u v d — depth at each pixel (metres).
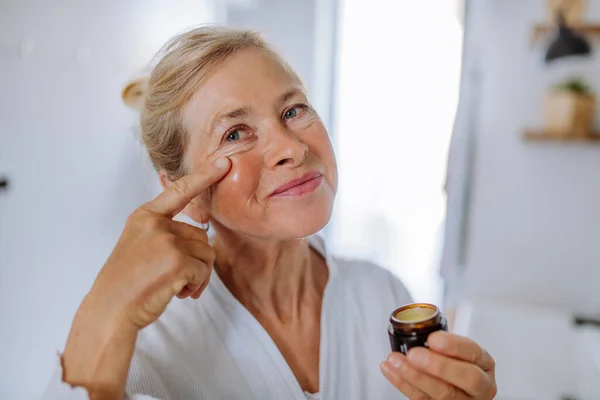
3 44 1.19
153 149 0.82
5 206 1.20
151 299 0.57
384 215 2.79
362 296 0.89
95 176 1.51
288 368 0.76
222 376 0.74
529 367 1.73
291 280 0.84
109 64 1.54
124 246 0.60
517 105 2.23
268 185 0.72
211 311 0.78
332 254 0.96
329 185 0.76
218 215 0.76
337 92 2.69
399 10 2.54
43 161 1.32
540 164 2.25
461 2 2.40
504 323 1.81
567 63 2.15
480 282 2.38
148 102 0.79
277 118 0.74
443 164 2.64
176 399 0.70
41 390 1.35
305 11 2.55
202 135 0.74
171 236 0.60
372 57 2.62
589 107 2.08
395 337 0.60
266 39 0.80
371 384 0.81
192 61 0.73
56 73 1.35
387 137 2.69
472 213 2.35
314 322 0.86
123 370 0.56
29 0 1.25
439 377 0.56
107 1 1.52
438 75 2.55
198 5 2.05
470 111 2.25
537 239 2.31
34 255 1.31
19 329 1.27
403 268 2.82
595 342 1.69
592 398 1.61
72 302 1.45
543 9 2.15
